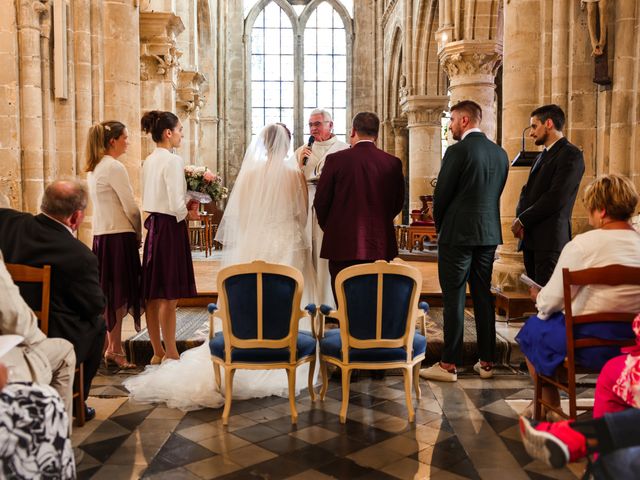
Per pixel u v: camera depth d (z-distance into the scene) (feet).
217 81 89.76
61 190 14.34
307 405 17.10
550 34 26.09
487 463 13.33
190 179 33.83
